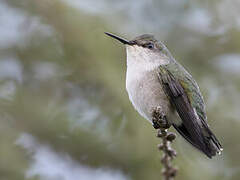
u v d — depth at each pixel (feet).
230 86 42.52
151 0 44.50
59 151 39.19
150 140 37.55
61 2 42.19
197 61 44.16
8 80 41.57
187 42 44.50
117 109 39.40
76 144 39.17
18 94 40.29
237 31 44.50
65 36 41.75
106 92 40.14
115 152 38.42
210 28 45.14
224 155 39.24
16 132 38.19
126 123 38.75
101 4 42.88
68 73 42.22
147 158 37.32
